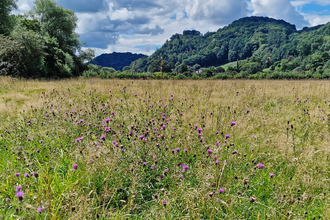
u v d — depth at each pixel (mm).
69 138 3666
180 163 2617
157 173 2592
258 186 2369
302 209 1986
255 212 2027
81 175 2463
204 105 6461
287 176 2648
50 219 1703
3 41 22312
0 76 18844
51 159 2857
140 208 2188
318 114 5176
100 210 2018
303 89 9930
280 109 6172
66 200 1985
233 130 3928
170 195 2174
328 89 9484
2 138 3828
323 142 3555
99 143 2881
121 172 2457
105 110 5234
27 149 3252
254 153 3145
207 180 2121
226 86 12227
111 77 26859
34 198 1880
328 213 1967
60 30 39969
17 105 6930
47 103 6535
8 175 2498
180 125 3988
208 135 3773
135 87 11188
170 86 11461
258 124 4629
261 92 9125
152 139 3049
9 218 1851
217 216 1980
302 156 2930
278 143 3479
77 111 5215
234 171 2635
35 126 4203
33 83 14484
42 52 25531
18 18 31500
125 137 3266
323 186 2398
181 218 1876
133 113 4910
